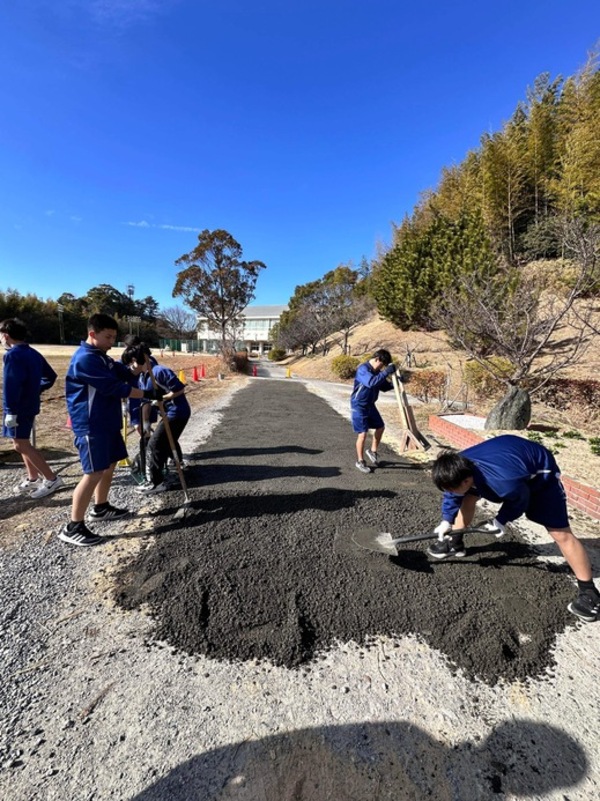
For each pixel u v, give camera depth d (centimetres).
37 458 372
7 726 154
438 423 705
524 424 640
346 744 151
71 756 144
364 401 467
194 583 244
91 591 237
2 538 296
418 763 145
